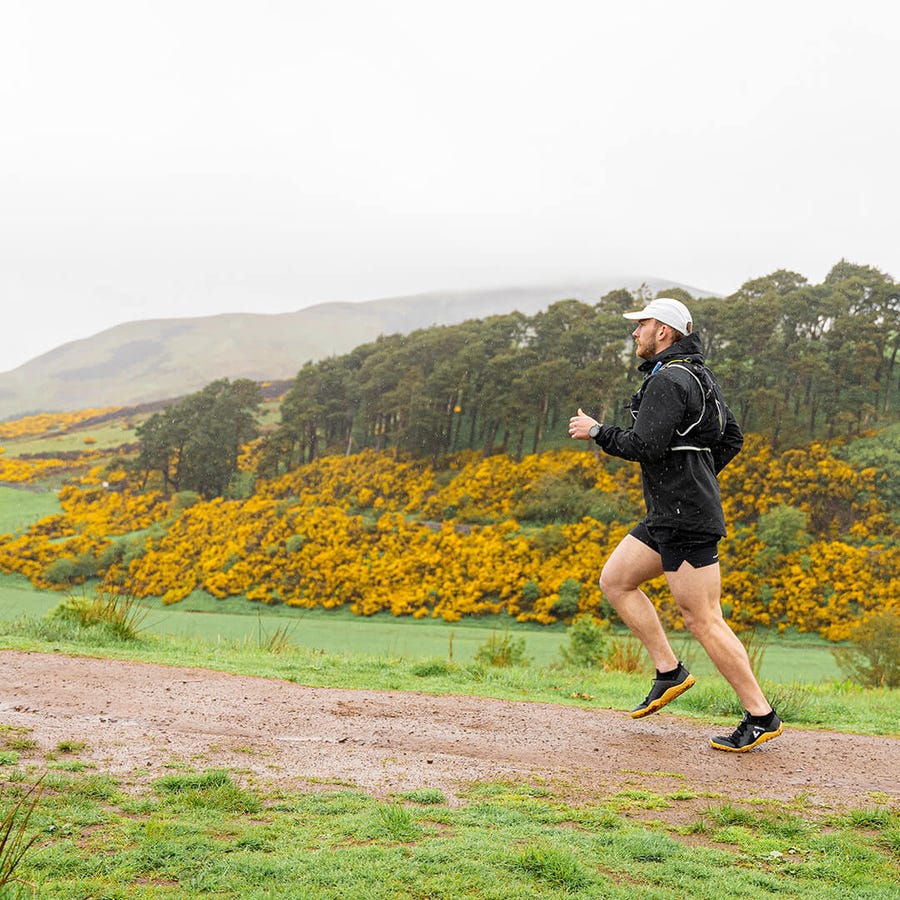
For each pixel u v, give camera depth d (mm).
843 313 73438
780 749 4453
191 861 2670
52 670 5449
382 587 64500
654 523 4195
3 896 2297
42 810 3016
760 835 3197
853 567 55062
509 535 65750
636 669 8969
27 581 73250
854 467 62344
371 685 5996
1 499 89125
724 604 55406
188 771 3625
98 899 2377
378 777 3721
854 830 3281
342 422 86625
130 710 4570
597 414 75625
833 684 8828
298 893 2451
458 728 4645
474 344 83688
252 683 5559
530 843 2914
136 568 73250
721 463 4383
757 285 81562
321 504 76812
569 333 81812
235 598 67688
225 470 86875
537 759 4117
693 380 4039
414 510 74500
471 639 52250
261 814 3162
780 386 70688
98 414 124938
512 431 76750
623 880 2684
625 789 3689
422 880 2574
